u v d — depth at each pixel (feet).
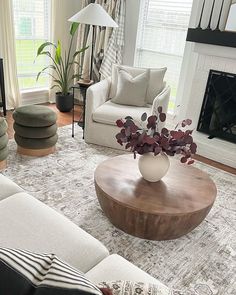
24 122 8.52
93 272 3.40
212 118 10.75
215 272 5.39
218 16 9.75
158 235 5.70
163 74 10.46
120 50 12.98
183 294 2.57
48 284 1.83
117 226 6.06
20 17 12.60
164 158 5.87
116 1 12.09
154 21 12.20
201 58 10.43
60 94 13.35
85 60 13.67
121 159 6.97
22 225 4.07
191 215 5.37
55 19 13.35
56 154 9.37
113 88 11.02
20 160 8.74
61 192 7.39
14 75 12.60
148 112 9.75
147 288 2.55
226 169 9.66
